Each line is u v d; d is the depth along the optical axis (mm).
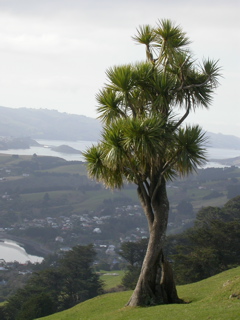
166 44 17828
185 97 17969
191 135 16859
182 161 16906
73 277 56531
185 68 17656
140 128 15953
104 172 18141
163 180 18344
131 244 64812
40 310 39094
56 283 55000
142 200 18547
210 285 22844
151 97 17922
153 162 17578
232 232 45688
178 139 16875
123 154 16547
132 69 17594
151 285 17922
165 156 17844
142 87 17719
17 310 46438
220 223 47250
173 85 17547
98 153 18125
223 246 45875
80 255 60188
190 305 16531
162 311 15875
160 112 17734
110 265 106500
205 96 18047
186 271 41469
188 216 155125
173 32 17781
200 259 41094
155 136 16172
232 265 44844
